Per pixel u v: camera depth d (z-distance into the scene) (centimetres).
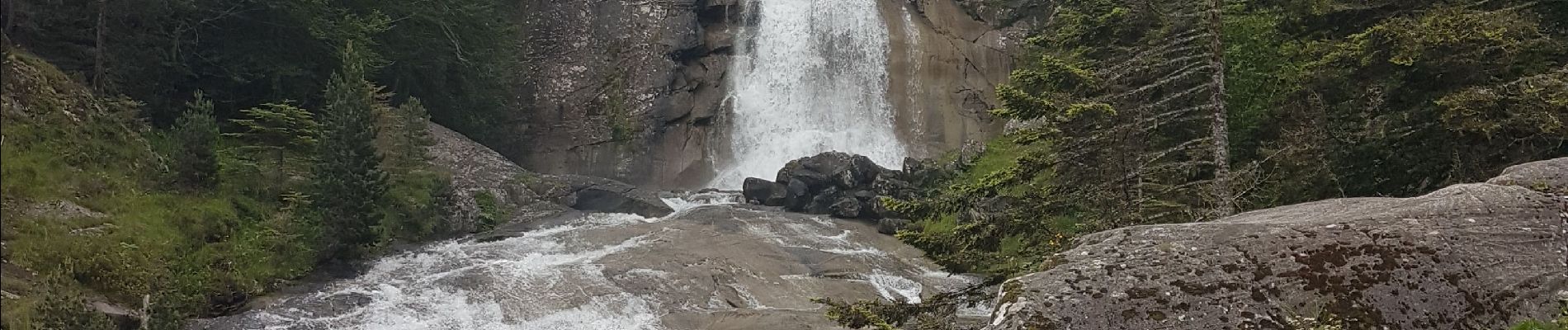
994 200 1466
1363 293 589
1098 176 1304
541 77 3925
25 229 1555
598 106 3912
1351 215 656
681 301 1812
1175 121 1524
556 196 2800
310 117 2375
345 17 2861
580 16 4041
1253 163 1474
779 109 4062
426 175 2441
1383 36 1442
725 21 4191
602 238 2256
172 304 1525
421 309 1711
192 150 1989
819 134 3984
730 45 4109
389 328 1623
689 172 3853
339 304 1709
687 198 2894
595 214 2616
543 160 3800
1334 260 607
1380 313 581
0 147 1620
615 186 2888
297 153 2342
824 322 1659
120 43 2370
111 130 2050
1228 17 1936
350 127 1995
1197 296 599
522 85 3881
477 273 1888
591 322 1711
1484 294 593
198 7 2525
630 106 3909
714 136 3953
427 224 2266
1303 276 602
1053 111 1288
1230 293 598
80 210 1697
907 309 1101
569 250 2153
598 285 1844
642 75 3956
